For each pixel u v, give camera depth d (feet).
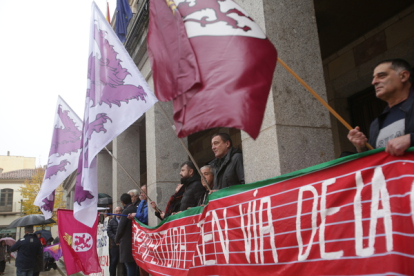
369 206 7.17
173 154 24.73
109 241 27.40
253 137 7.75
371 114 21.89
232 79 8.34
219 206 11.76
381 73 8.76
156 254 17.44
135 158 34.55
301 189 8.76
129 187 33.73
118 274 28.96
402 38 19.16
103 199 34.40
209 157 39.52
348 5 19.53
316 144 13.24
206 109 8.39
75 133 23.43
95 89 16.28
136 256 20.42
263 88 8.18
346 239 7.48
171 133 25.03
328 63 24.04
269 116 13.15
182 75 9.13
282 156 12.62
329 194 8.04
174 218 15.81
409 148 6.62
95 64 16.71
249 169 13.85
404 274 6.30
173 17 10.17
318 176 8.39
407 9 18.94
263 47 8.55
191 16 9.57
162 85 9.82
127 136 34.71
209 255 12.10
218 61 8.70
